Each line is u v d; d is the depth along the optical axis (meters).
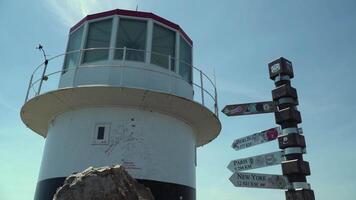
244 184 8.85
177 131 14.02
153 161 12.84
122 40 14.10
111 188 7.86
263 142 9.07
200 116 14.20
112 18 14.42
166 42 14.79
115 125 12.93
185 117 14.26
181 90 14.62
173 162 13.38
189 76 15.70
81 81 13.77
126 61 13.74
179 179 13.36
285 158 8.41
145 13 14.62
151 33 14.42
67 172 12.60
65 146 13.12
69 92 12.52
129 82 13.47
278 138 8.62
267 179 8.52
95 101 13.02
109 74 13.52
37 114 14.30
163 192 12.65
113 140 12.71
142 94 12.55
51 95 12.77
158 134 13.32
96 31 14.51
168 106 13.32
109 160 12.44
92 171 8.24
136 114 13.22
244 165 9.20
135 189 8.86
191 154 14.71
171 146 13.55
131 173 12.36
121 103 13.09
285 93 8.73
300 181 7.99
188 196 13.61
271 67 9.30
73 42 15.26
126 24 14.38
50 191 12.70
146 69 13.29
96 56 14.08
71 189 7.83
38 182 13.66
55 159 13.17
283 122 8.63
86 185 7.84
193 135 15.38
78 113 13.45
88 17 14.84
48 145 14.04
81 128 13.12
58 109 13.73
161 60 14.38
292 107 8.67
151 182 12.52
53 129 14.16
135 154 12.64
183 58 15.48
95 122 13.02
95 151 12.59
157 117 13.55
